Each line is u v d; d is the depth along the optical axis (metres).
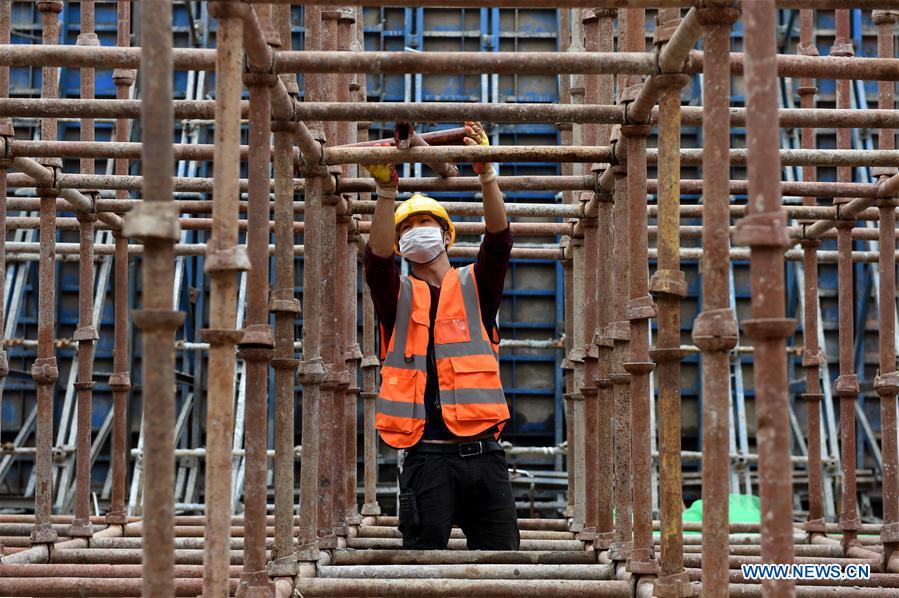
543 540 12.05
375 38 21.03
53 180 10.91
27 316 20.50
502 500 10.68
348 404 13.48
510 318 20.41
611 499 10.67
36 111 8.85
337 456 12.05
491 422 10.35
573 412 13.79
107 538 12.45
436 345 10.48
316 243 9.62
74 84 21.06
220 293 5.84
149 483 4.92
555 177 10.55
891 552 11.21
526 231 13.83
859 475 19.81
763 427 5.00
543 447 19.75
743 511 16.34
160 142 4.90
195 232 20.50
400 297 10.66
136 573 9.76
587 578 9.67
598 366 10.86
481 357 10.46
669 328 7.13
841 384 12.43
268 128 7.23
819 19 21.47
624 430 9.61
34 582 9.16
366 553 10.59
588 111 8.41
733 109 9.42
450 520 10.49
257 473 7.35
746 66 5.05
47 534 11.02
